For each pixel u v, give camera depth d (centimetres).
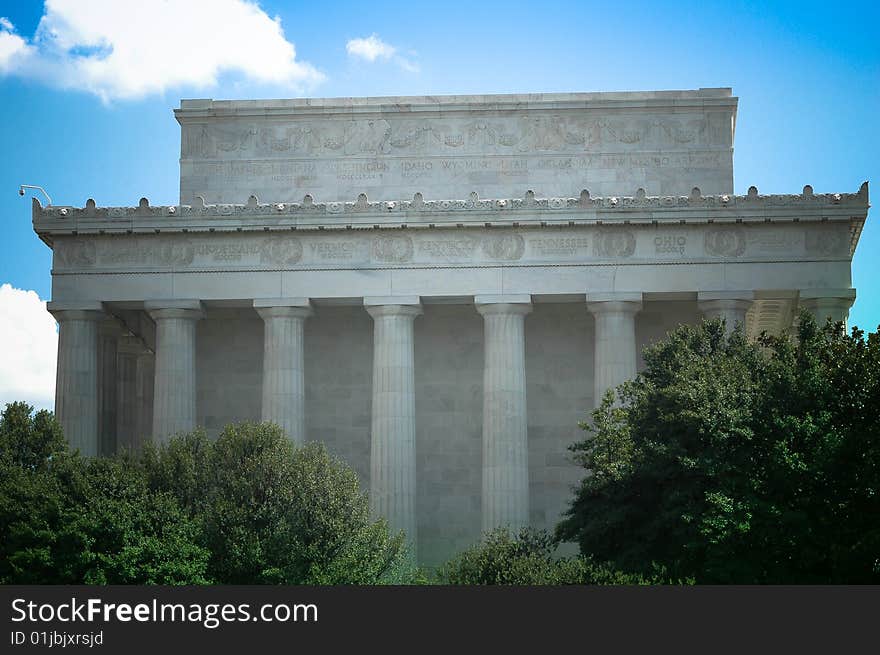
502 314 10300
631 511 7994
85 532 7688
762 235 10262
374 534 8175
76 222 10494
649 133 11144
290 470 8138
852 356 7944
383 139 11256
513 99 11188
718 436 7694
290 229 10425
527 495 10219
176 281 10488
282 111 11312
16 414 8806
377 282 10388
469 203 10331
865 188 10125
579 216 10275
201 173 11312
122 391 11625
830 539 7469
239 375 11288
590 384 11094
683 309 11025
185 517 8044
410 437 10306
